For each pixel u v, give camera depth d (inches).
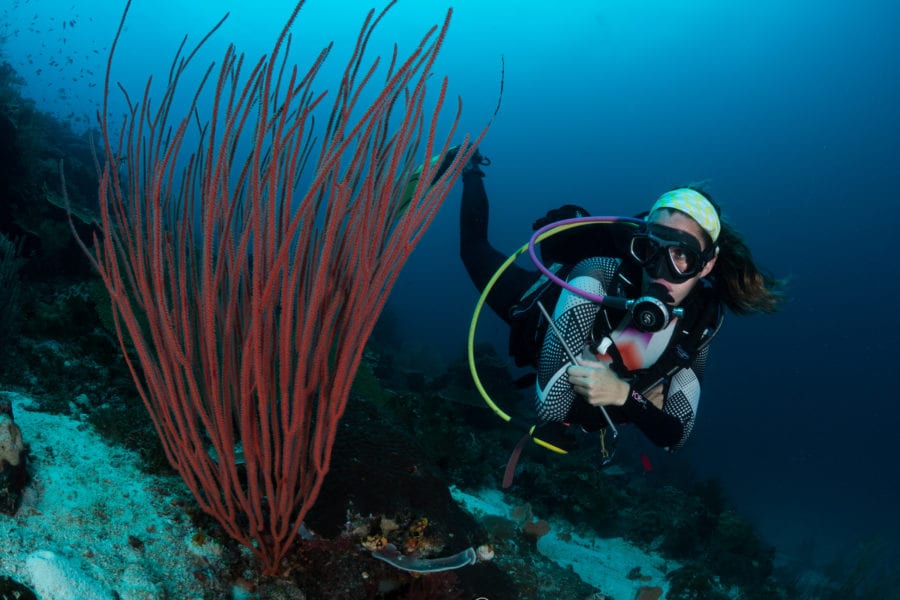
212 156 68.8
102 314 136.5
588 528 253.8
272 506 79.3
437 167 72.4
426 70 64.7
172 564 84.0
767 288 104.9
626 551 249.8
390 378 359.3
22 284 151.3
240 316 82.6
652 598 167.9
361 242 64.2
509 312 125.0
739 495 800.3
